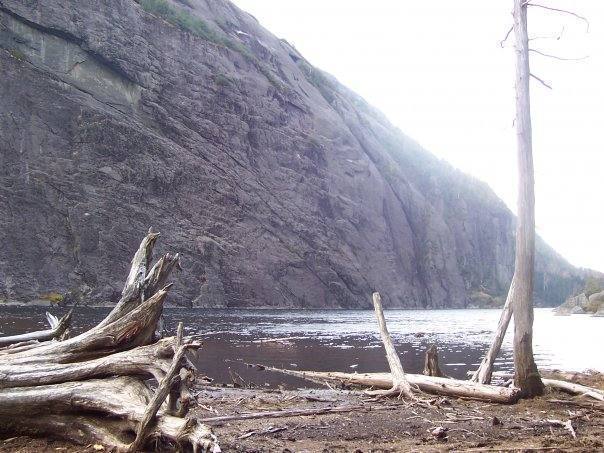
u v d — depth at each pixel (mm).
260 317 50656
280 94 97312
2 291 50375
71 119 61312
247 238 74625
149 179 65188
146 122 71312
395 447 7133
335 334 33844
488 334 39031
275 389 13055
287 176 89000
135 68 72312
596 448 7254
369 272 97938
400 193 125125
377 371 17328
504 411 10367
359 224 101125
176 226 65500
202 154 75312
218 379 14805
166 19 84562
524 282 11836
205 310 59906
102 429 6156
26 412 6277
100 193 59812
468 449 7078
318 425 8539
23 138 57125
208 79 82625
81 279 54844
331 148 103312
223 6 115812
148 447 5816
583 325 58406
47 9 64562
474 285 140000
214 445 5086
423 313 88375
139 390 6332
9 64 58688
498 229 155500
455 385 11898
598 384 13820
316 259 85125
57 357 6598
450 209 150125
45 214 55344
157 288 7270
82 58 66500
